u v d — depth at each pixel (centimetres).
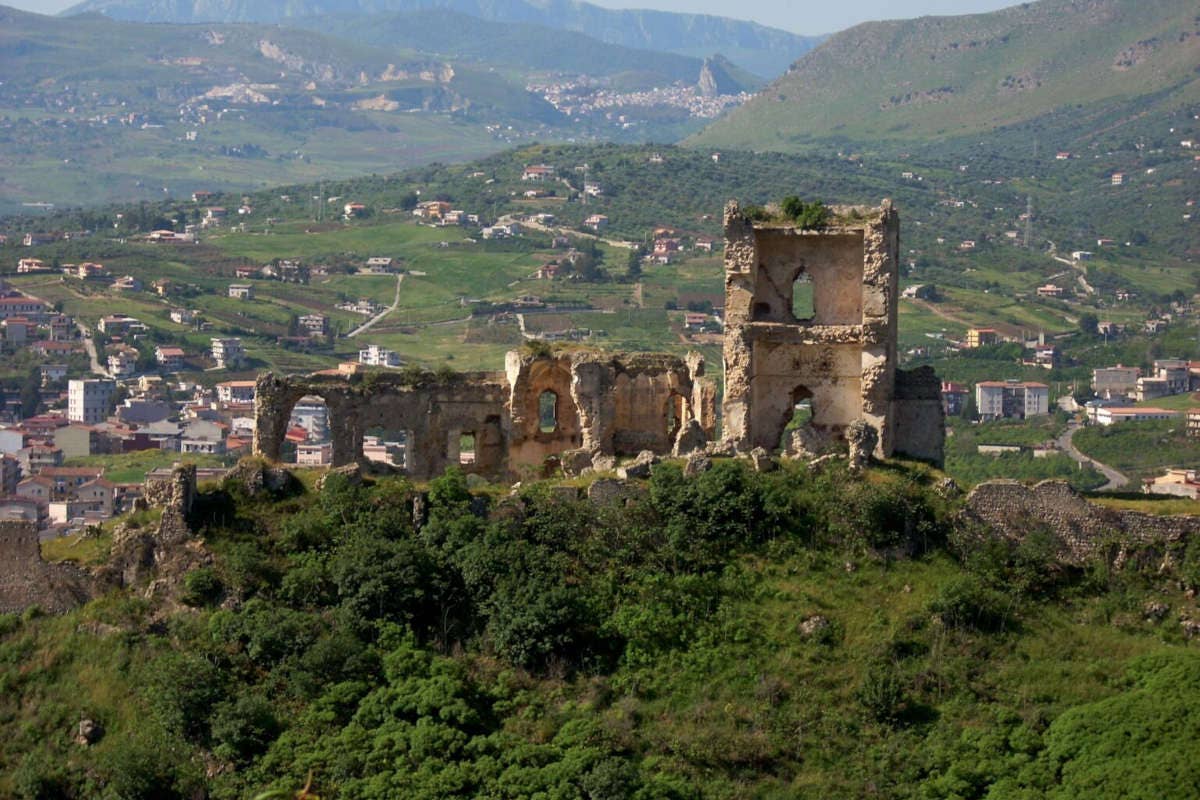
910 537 10169
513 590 9725
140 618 9762
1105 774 8581
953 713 9125
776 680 9306
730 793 8669
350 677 9350
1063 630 9675
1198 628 9656
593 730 8956
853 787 8706
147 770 8856
